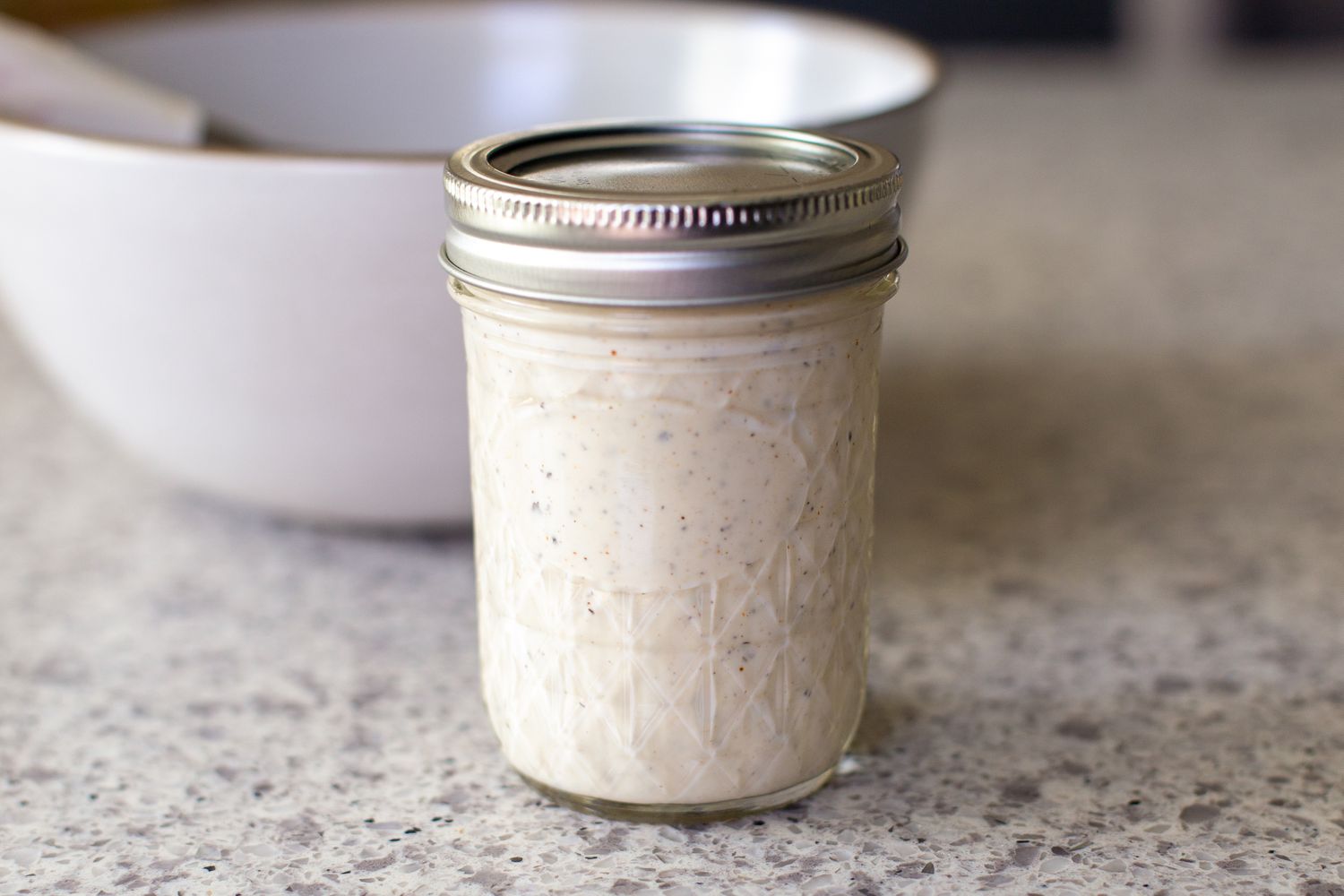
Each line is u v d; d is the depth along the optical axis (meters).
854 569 0.43
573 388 0.41
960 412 0.65
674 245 0.39
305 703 0.48
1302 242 0.88
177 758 0.46
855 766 0.46
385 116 0.69
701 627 0.42
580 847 0.43
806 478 0.42
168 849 0.43
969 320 0.78
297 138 0.68
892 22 1.52
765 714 0.42
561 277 0.39
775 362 0.40
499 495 0.42
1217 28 1.46
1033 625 0.51
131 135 0.54
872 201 0.40
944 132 1.19
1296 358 0.70
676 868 0.42
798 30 0.62
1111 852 0.43
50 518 0.58
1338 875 0.42
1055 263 0.86
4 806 0.45
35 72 0.53
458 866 0.43
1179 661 0.49
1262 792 0.44
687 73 0.66
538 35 0.68
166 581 0.54
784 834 0.43
